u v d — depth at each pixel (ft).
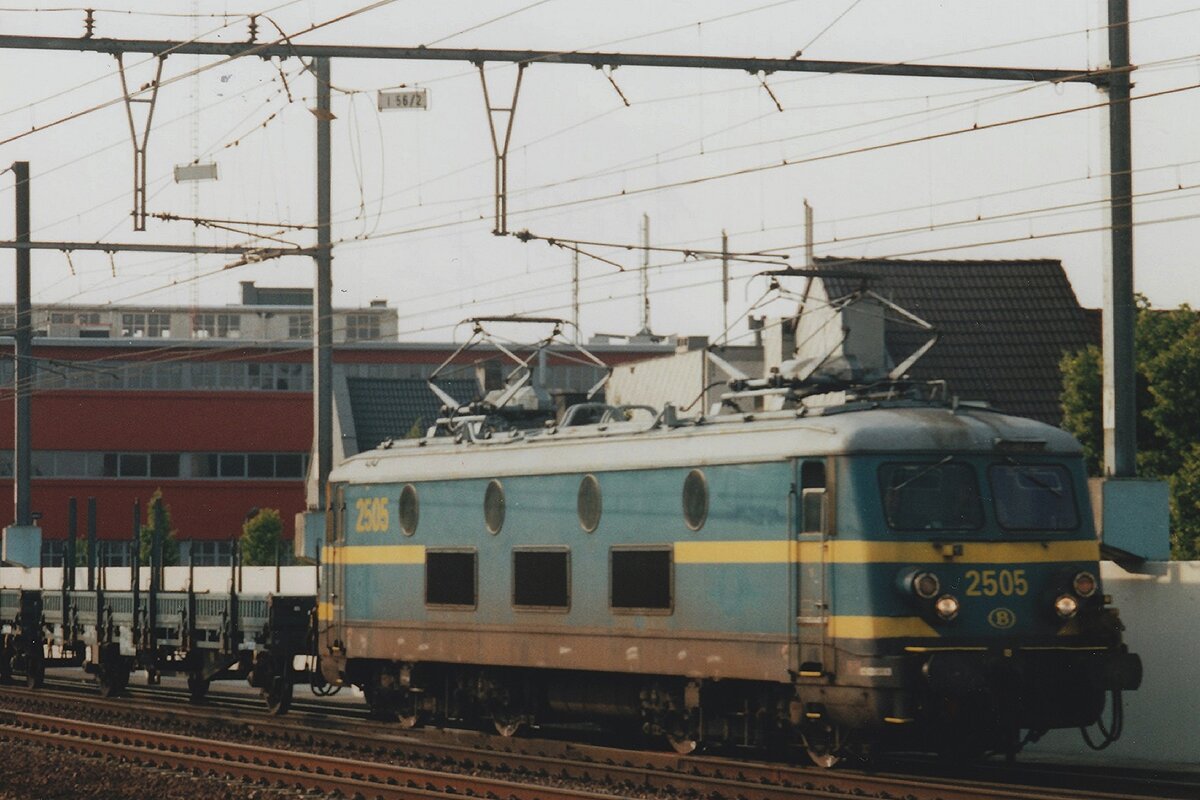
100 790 99.45
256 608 140.67
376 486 125.18
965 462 91.71
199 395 417.08
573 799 84.43
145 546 314.55
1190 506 168.04
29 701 156.46
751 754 106.63
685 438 100.53
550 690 112.98
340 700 156.97
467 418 122.21
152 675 156.15
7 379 414.62
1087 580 92.22
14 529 225.97
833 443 90.94
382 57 108.88
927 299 222.07
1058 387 214.28
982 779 94.43
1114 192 103.45
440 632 117.91
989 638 89.86
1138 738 101.55
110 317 523.70
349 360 428.97
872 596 88.74
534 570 110.11
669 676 102.17
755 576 94.79
